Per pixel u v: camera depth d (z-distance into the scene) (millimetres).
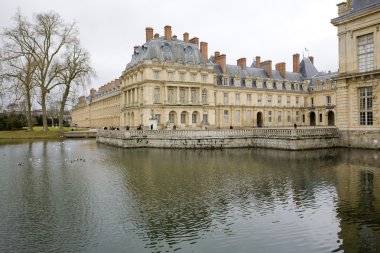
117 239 10648
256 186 17219
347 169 21219
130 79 63344
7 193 16344
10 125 71250
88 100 130625
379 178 18250
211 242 10375
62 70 54281
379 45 30031
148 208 13664
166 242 10422
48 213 13172
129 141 38938
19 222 12188
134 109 59406
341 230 11016
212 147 37188
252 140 38281
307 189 16312
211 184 17812
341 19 33406
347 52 33344
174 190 16562
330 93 72938
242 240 10477
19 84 53094
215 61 71438
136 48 65000
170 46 59625
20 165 25406
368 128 31547
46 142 49812
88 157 30109
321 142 33750
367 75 30953
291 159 26562
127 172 21766
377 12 29891
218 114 66312
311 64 82625
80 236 10891
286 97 75750
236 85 69125
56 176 20672
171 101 58375
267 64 75250
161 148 38281
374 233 10695
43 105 57156
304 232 10969
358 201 14000
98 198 15281
